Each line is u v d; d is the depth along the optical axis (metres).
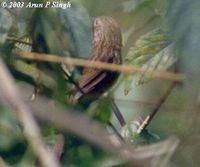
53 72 5.58
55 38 5.72
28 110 2.71
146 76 5.62
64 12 5.75
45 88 5.53
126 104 5.74
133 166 3.39
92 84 5.76
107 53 5.86
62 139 5.09
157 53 5.80
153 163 3.61
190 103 5.14
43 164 2.85
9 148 5.29
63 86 5.45
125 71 5.62
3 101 2.67
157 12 5.71
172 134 5.00
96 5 5.91
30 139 2.87
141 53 5.85
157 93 5.64
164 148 4.03
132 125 5.90
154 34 5.82
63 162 5.08
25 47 5.91
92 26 5.93
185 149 4.76
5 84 2.66
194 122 4.95
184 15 5.15
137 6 5.79
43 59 5.55
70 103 5.44
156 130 5.80
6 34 5.72
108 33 5.91
